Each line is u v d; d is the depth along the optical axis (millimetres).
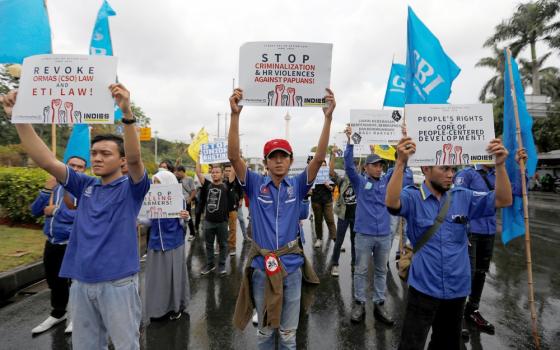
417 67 4242
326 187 7281
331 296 4613
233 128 2568
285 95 2592
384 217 3873
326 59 2592
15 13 3162
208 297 4590
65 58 2303
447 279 2322
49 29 3301
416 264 2424
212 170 5582
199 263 6344
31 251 5801
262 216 2545
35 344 3316
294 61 2590
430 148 2486
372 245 3887
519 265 5926
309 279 2590
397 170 2336
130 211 2307
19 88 2295
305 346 3312
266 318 2375
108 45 4824
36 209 3664
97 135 2359
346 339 3449
